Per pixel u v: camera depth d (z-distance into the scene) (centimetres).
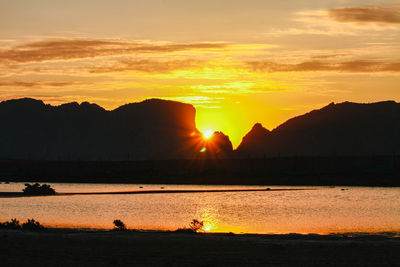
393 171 18338
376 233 4575
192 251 3034
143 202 8206
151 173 19612
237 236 3925
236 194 10575
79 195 9825
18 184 15138
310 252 3011
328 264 2627
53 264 2597
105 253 2952
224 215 6281
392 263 2650
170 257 2827
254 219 5859
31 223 4394
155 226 5122
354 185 14938
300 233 4556
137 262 2666
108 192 10825
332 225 5275
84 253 2947
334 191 11762
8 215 6094
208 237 3794
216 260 2733
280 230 4847
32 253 2934
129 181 17088
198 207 7344
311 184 15400
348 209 7138
